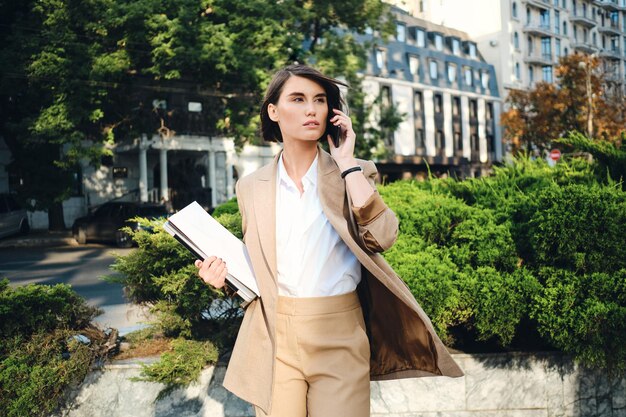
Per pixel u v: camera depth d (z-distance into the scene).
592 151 4.43
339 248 2.09
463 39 62.19
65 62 19.66
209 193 29.50
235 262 2.20
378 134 23.52
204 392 3.30
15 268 14.34
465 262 3.58
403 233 3.81
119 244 19.27
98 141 23.61
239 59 19.42
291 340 2.06
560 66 40.53
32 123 20.31
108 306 7.97
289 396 2.08
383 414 3.37
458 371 2.15
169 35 19.47
